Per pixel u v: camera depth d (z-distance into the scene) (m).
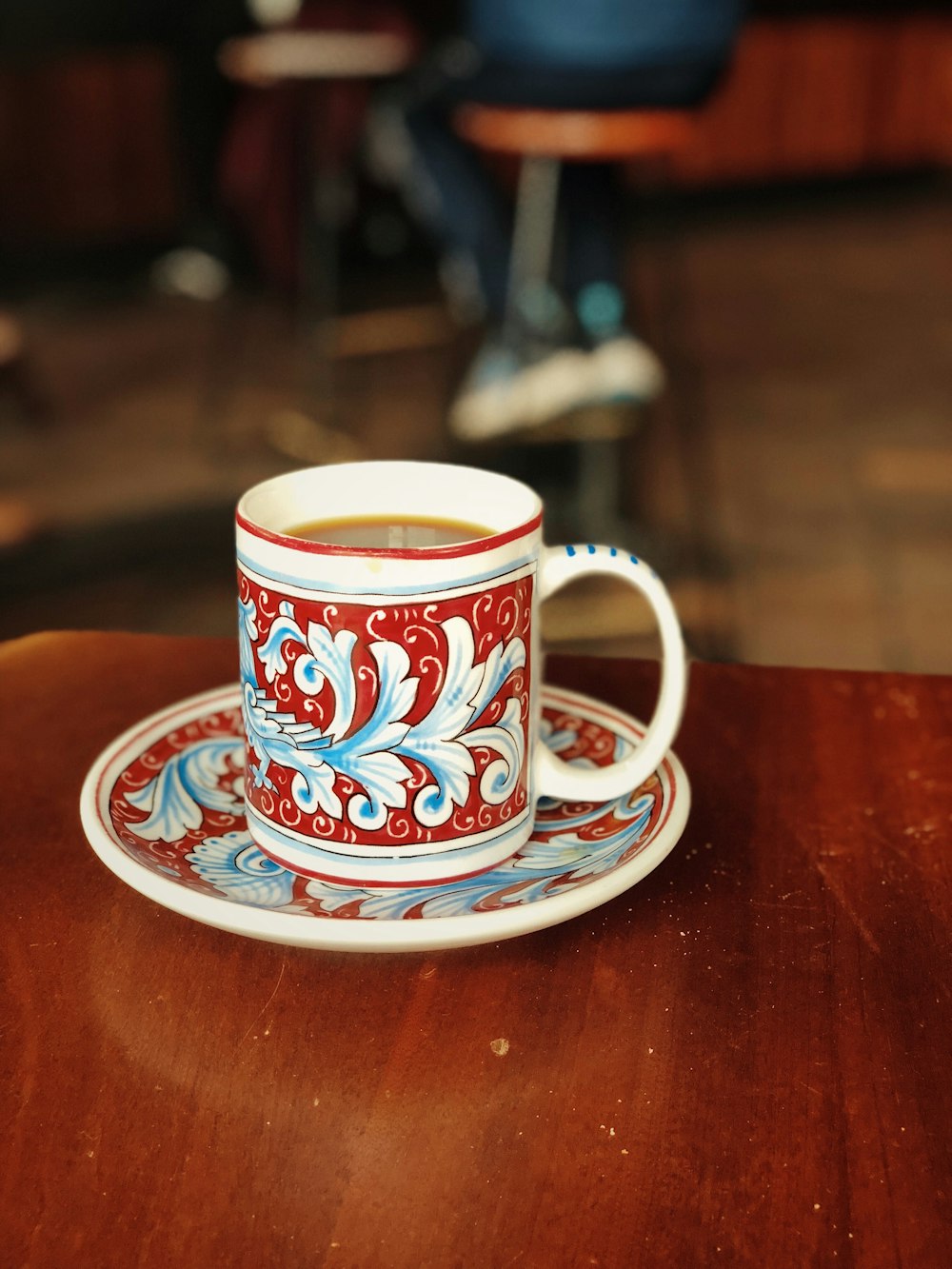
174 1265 0.31
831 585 2.09
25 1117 0.36
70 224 4.03
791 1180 0.34
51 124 3.91
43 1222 0.33
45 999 0.41
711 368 3.26
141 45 3.79
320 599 0.42
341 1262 0.32
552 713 0.57
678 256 4.28
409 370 3.19
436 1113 0.36
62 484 2.48
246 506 0.45
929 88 5.39
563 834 0.48
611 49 1.80
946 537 2.30
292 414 2.88
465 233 2.36
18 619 1.89
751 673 0.65
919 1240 0.32
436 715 0.43
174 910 0.42
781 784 0.54
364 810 0.43
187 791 0.50
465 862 0.44
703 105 1.91
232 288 3.90
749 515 2.38
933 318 3.75
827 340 3.52
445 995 0.41
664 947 0.44
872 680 0.64
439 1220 0.33
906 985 0.42
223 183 3.20
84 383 3.09
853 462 2.66
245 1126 0.36
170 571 2.08
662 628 0.47
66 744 0.57
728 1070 0.38
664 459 2.63
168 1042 0.39
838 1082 0.38
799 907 0.46
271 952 0.43
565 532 2.23
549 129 1.88
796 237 4.74
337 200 3.09
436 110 2.27
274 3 3.07
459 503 0.49
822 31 5.06
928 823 0.51
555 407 2.40
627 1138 0.36
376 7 2.72
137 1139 0.35
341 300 3.66
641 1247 0.32
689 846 0.49
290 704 0.43
